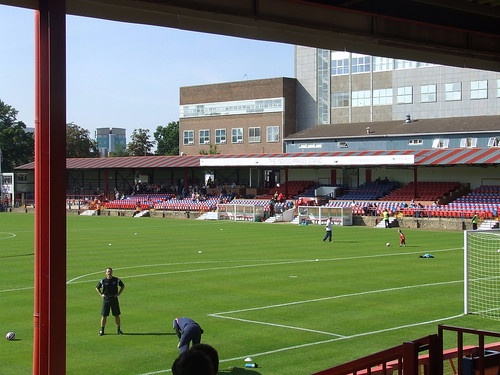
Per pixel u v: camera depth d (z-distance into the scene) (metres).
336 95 96.50
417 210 66.44
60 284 10.83
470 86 83.94
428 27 14.94
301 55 99.69
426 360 13.20
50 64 10.69
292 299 24.92
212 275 31.38
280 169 90.44
